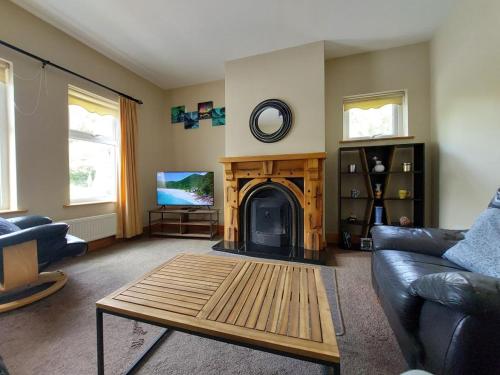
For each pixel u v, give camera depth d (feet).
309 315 2.91
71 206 8.66
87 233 8.96
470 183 6.47
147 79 12.27
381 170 9.07
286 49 9.48
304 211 8.90
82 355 3.80
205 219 12.66
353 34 8.61
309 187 8.75
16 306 5.06
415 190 9.14
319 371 3.48
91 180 9.85
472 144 6.35
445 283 2.41
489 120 5.67
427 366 2.82
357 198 9.36
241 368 3.55
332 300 5.42
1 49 6.79
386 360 3.65
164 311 3.00
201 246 9.94
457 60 7.03
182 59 10.30
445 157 7.86
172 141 13.42
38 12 7.36
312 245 8.75
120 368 3.51
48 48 7.91
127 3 6.97
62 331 4.40
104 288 6.15
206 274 4.12
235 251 8.80
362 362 3.62
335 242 10.27
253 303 3.18
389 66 9.55
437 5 7.17
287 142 9.53
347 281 6.40
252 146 10.05
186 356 3.79
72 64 8.66
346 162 10.15
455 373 2.29
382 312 4.93
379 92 9.70
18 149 7.20
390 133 9.86
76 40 8.79
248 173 9.66
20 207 7.23
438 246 4.70
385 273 4.23
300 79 9.32
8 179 7.18
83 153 9.53
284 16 7.61
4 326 4.53
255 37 8.73
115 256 8.67
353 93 10.00
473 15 6.21
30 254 5.37
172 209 12.27
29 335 4.27
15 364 3.61
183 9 7.23
